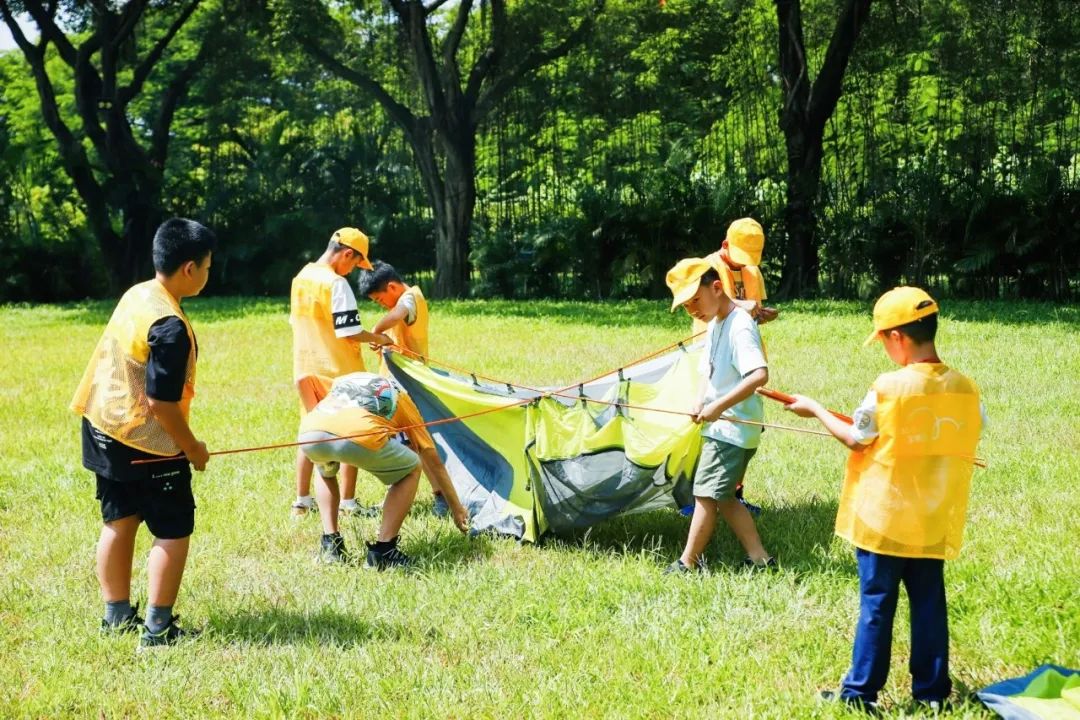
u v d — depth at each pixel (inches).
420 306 291.0
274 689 175.9
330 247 278.4
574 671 181.3
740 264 276.8
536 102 1168.8
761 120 1100.5
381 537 237.6
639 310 848.9
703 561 229.5
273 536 262.7
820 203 946.1
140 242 1223.5
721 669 179.9
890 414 157.2
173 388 186.2
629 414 263.9
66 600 219.5
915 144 971.9
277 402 448.8
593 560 241.6
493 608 210.8
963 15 891.4
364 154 1261.1
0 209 1258.0
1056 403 392.2
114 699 175.8
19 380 545.6
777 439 351.9
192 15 1401.3
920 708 164.2
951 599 204.1
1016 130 913.5
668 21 1050.7
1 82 1446.9
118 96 1184.8
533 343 629.9
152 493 194.9
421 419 258.1
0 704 173.6
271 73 1263.5
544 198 1173.1
